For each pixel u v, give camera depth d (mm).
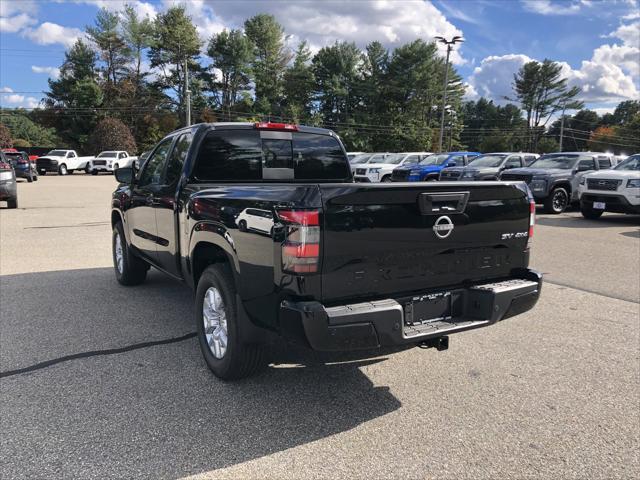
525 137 97062
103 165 41469
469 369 3936
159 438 2912
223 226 3373
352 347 2832
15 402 3305
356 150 68562
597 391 3578
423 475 2609
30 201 17781
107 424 3051
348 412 3252
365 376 3791
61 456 2719
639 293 6180
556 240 10070
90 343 4363
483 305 3314
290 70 75875
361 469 2654
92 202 17531
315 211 2740
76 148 67688
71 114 66688
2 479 2510
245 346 3387
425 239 3131
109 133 57344
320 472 2623
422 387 3619
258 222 3004
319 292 2820
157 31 71938
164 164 4945
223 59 74500
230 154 4508
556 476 2621
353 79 72062
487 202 3398
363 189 2854
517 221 3590
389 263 3023
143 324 4875
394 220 2990
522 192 3590
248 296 3156
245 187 3510
